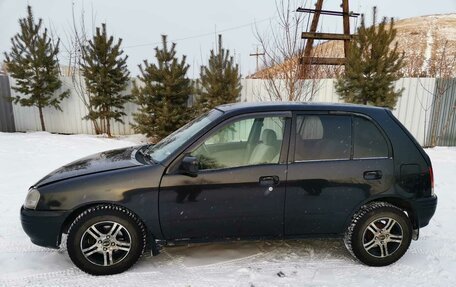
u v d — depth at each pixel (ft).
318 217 10.32
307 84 28.50
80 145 28.09
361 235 10.46
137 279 9.63
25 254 10.87
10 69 32.40
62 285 9.27
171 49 29.84
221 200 9.83
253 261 10.79
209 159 10.11
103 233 9.73
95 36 31.19
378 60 27.86
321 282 9.62
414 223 11.02
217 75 30.07
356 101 28.94
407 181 10.55
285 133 10.26
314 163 10.18
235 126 10.71
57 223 9.48
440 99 30.09
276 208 10.07
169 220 9.82
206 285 9.37
